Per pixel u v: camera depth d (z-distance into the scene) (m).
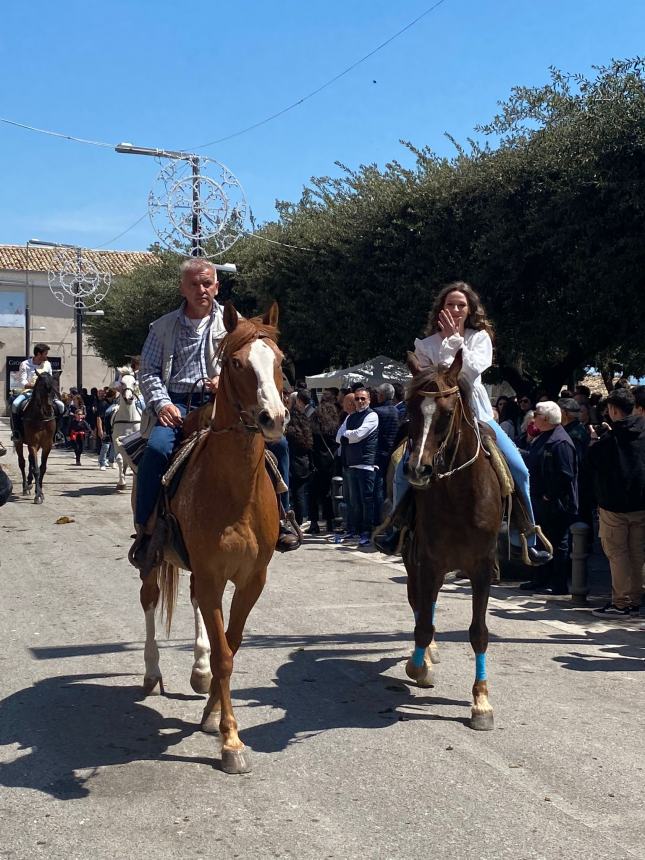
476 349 5.76
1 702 5.61
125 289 36.41
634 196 13.43
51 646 6.91
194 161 17.17
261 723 5.28
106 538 12.38
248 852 3.72
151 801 4.21
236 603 4.96
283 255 22.98
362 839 3.83
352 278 19.92
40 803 4.18
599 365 22.08
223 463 4.58
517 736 5.08
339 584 9.52
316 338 23.28
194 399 5.62
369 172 20.70
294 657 6.69
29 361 17.44
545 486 8.98
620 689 5.99
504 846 3.77
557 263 15.41
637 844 3.80
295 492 13.02
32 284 51.34
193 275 5.54
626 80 14.28
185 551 4.95
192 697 5.73
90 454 28.42
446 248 17.89
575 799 4.25
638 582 8.15
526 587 9.40
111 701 5.64
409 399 5.16
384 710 5.52
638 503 7.98
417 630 5.72
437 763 4.68
